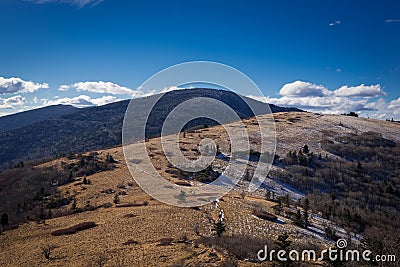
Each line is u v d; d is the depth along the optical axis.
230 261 22.53
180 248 25.66
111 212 39.69
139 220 34.62
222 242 26.59
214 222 34.47
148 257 23.67
